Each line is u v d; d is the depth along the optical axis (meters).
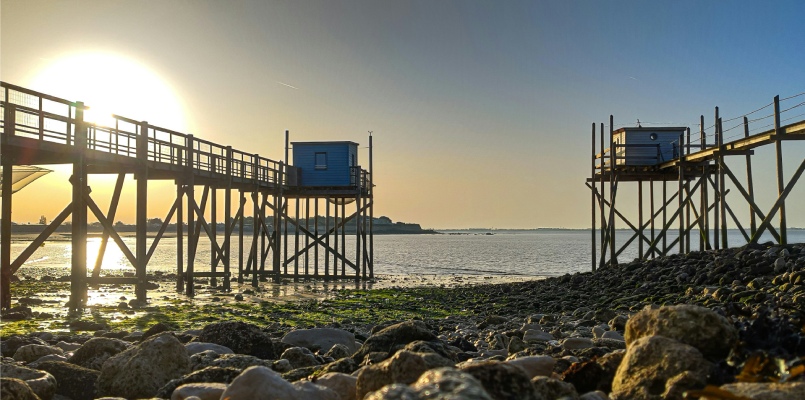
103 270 49.31
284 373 7.17
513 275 49.00
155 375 7.12
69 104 17.73
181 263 26.38
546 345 9.93
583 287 25.05
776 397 3.93
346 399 5.62
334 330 10.74
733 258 19.72
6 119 15.45
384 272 52.16
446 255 83.56
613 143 29.73
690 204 30.25
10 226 17.91
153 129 21.84
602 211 30.12
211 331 9.67
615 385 5.21
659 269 22.94
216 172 27.25
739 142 22.22
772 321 5.52
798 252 18.09
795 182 19.44
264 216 34.59
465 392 3.04
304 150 37.19
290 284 35.53
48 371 7.39
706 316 5.49
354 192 36.91
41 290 28.02
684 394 4.32
